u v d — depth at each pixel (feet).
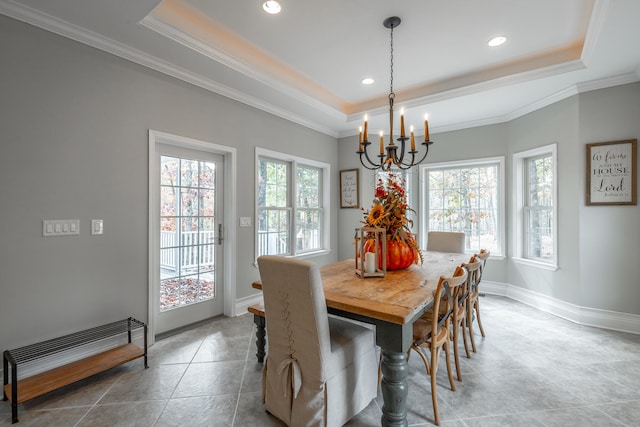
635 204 9.53
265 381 5.96
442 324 6.28
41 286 6.76
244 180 11.46
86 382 6.82
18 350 6.31
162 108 8.89
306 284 4.78
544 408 5.93
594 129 10.07
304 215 14.96
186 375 7.13
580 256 10.39
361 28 8.07
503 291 13.71
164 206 9.54
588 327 10.05
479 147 14.11
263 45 8.94
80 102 7.30
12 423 5.49
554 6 7.17
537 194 12.57
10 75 6.32
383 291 5.85
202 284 10.67
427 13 7.43
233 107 10.99
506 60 9.84
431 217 15.74
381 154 8.15
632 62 8.70
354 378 5.57
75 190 7.23
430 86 11.84
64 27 6.91
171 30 7.51
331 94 12.75
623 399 6.21
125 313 8.16
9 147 6.32
